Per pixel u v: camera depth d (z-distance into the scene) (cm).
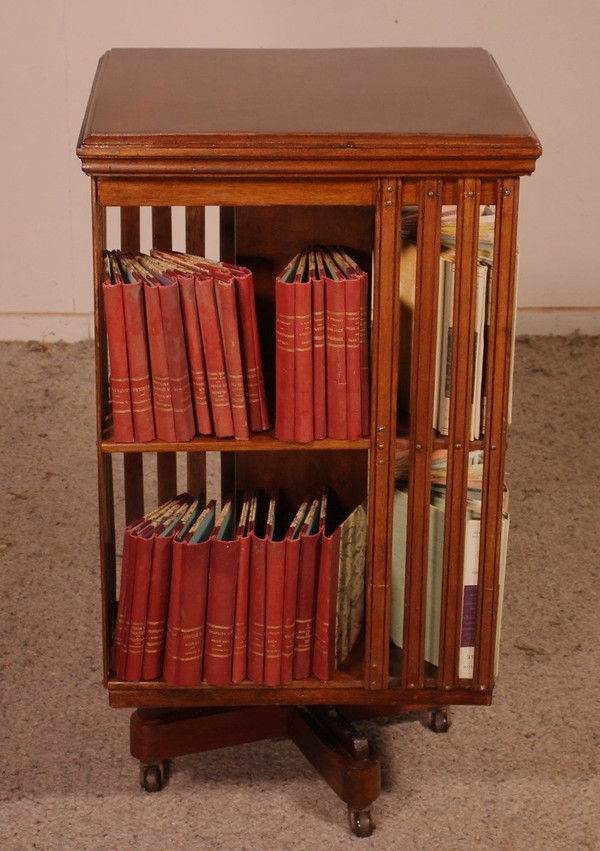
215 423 212
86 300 467
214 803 240
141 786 243
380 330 206
